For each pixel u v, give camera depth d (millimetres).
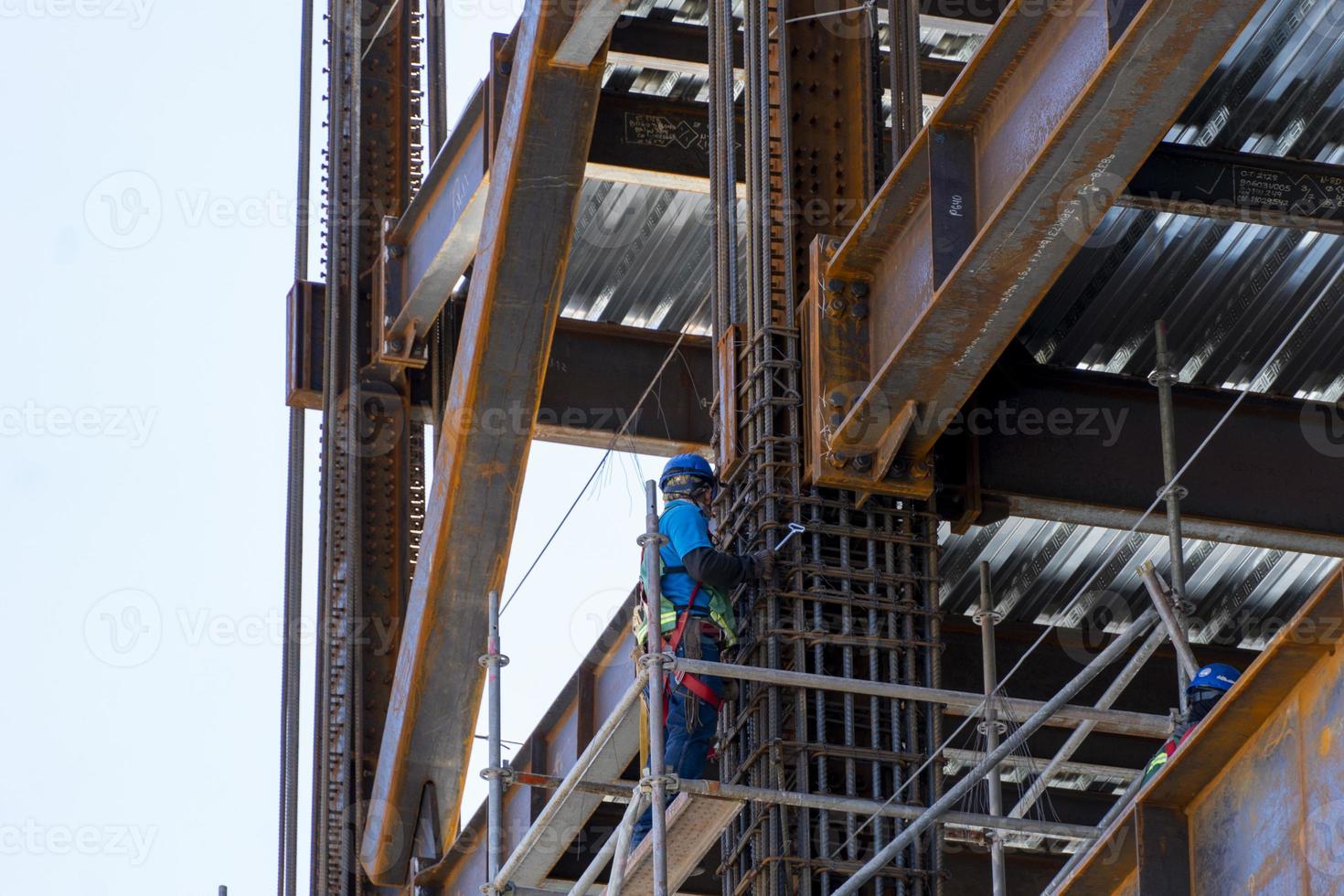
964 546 38531
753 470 29812
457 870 40625
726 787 25719
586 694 39250
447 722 39844
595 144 38781
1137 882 20359
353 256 44906
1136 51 23016
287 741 43750
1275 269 35000
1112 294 35062
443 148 40719
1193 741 19812
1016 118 26172
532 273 34750
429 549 38219
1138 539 38969
